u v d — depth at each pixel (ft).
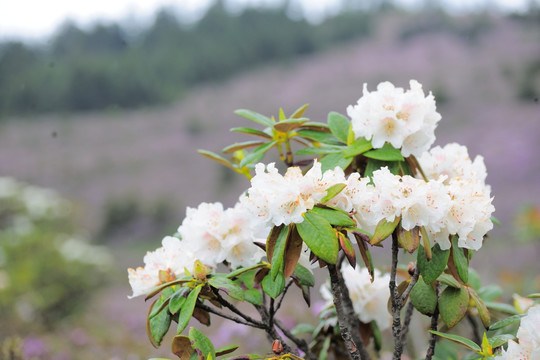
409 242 4.69
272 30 142.41
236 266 5.71
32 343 17.87
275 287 5.30
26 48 138.10
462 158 6.10
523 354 4.89
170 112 122.01
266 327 5.70
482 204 4.91
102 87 126.93
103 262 28.30
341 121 6.47
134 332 21.93
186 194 80.94
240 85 129.49
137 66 132.36
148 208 73.77
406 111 5.70
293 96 111.65
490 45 110.42
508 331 6.87
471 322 7.07
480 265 24.29
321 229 4.62
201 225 5.60
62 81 126.41
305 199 4.74
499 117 73.82
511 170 55.88
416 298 5.54
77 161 99.09
